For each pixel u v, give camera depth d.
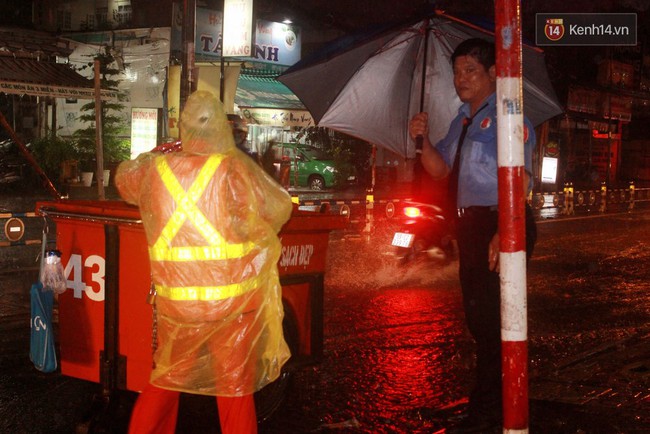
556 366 6.38
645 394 5.56
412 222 11.34
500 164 3.13
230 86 22.03
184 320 3.49
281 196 3.61
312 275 4.75
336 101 4.95
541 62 4.61
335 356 6.52
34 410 4.95
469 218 4.59
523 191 3.13
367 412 5.11
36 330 4.50
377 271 10.95
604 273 11.61
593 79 39.72
